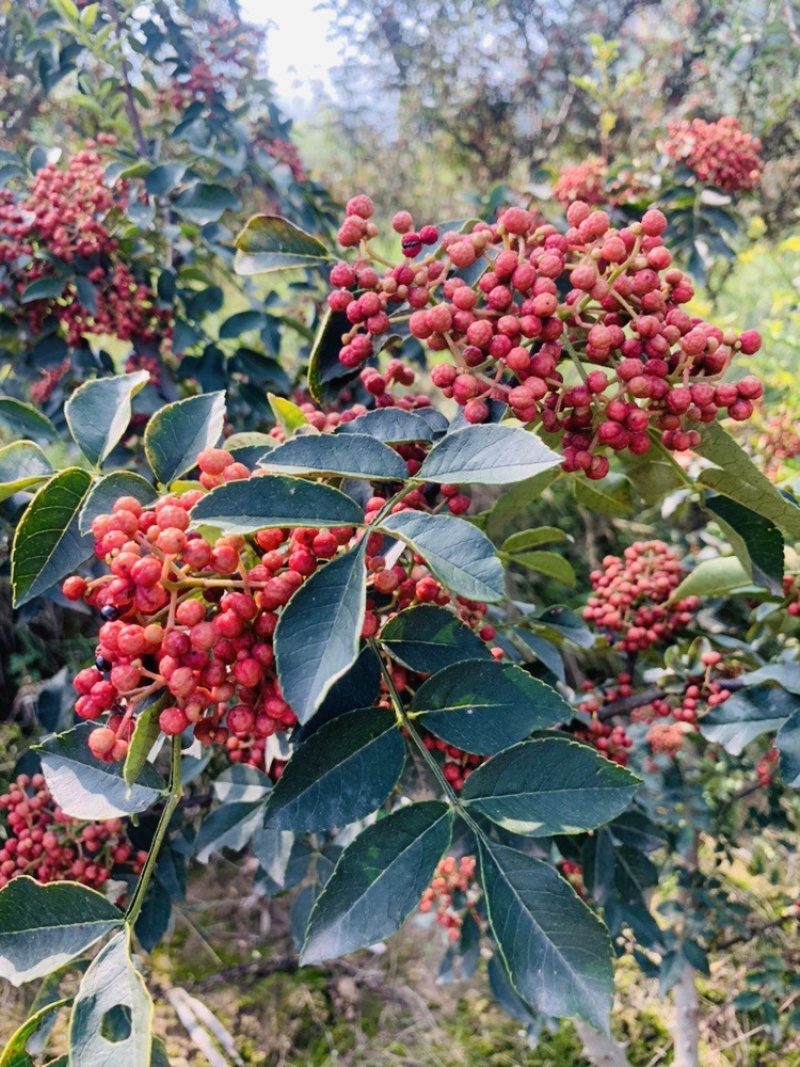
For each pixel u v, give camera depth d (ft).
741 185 11.01
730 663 6.39
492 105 17.70
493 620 6.40
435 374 3.42
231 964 11.09
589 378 3.37
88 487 3.52
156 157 10.73
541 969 2.72
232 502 2.82
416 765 4.38
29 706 11.28
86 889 3.10
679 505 8.45
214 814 6.26
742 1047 9.79
